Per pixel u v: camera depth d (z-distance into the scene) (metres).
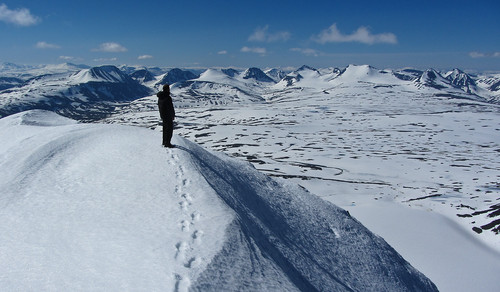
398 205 106.56
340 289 17.88
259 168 154.50
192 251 11.86
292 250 18.55
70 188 17.20
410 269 31.91
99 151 23.25
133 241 12.16
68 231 13.02
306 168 157.00
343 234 28.75
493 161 182.38
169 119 24.11
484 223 91.56
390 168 162.38
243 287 10.89
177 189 17.52
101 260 11.03
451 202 111.38
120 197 16.09
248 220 17.95
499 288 60.75
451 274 64.44
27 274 10.41
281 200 29.16
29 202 15.53
